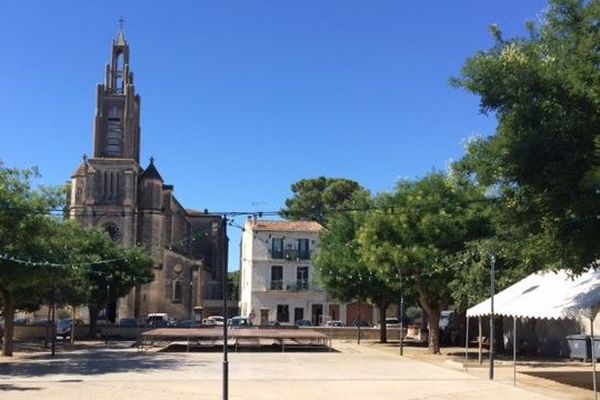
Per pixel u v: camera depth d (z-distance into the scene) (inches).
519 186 616.4
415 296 1712.6
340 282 2048.5
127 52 4175.7
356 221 1918.1
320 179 4291.3
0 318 2342.5
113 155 4037.9
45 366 1214.9
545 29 629.9
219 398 772.6
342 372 1114.7
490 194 1182.9
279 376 1041.5
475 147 649.0
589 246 581.6
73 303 1941.4
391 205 1531.7
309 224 3577.8
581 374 1050.7
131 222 3809.1
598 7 585.9
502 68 593.3
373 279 1961.1
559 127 577.3
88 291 2006.6
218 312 4252.0
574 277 747.4
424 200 1486.2
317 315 3459.6
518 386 903.7
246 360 1391.5
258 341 1843.0
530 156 575.8
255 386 900.6
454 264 1369.3
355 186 4077.3
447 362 1312.7
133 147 4082.2
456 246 1453.0
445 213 1465.3
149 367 1199.6
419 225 1475.1
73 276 1695.4
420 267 1482.5
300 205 4072.3
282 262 3464.6
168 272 3873.0
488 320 1659.7
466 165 684.7
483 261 1288.1
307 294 3452.3
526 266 1079.0
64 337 2276.1
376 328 2492.6
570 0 608.7
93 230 2399.1
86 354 1556.3
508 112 607.8
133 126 4084.6
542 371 1096.8
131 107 4065.0
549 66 595.5
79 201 3846.0
